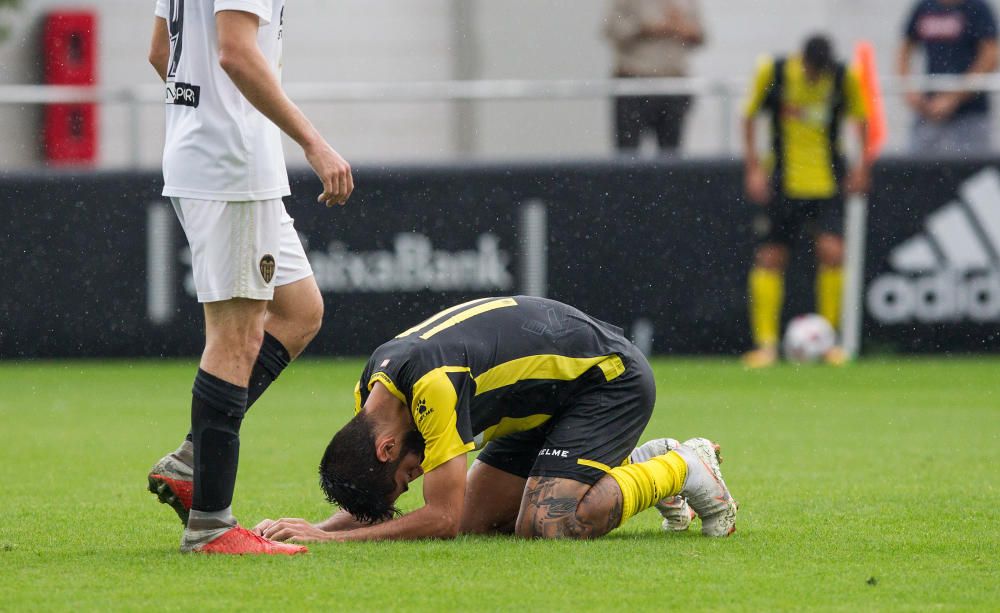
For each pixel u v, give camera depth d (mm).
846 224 38250
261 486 18859
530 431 14891
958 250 38500
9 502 17094
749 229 38562
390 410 13141
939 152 38719
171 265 39062
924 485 18562
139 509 16453
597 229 38656
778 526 15008
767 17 49562
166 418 27906
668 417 27500
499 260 38812
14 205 38688
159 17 13805
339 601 10820
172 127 12820
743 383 33781
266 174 12562
